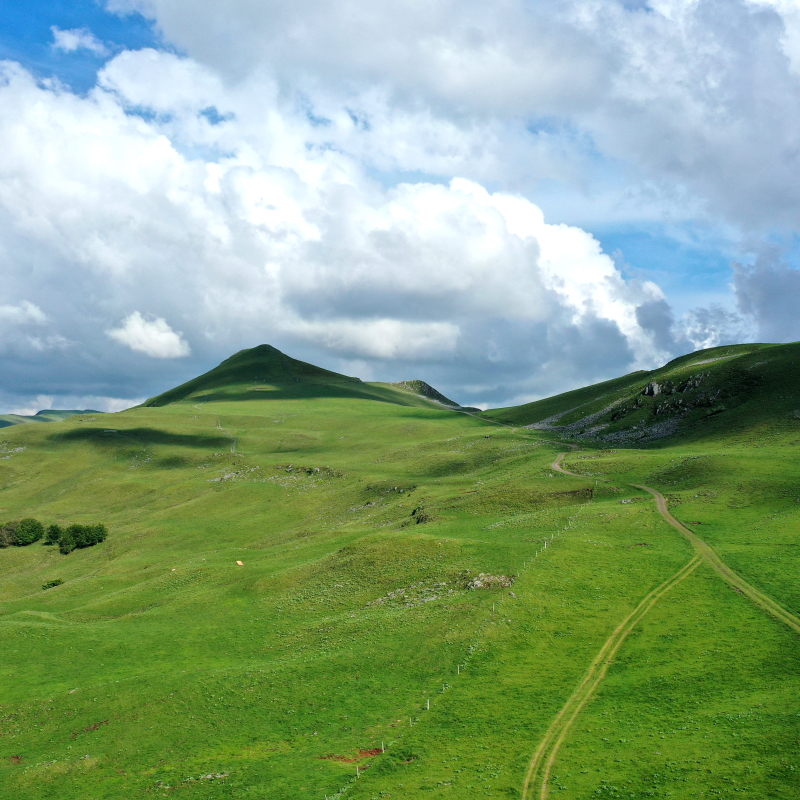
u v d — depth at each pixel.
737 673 49.88
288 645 69.44
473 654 59.12
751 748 38.59
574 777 39.09
